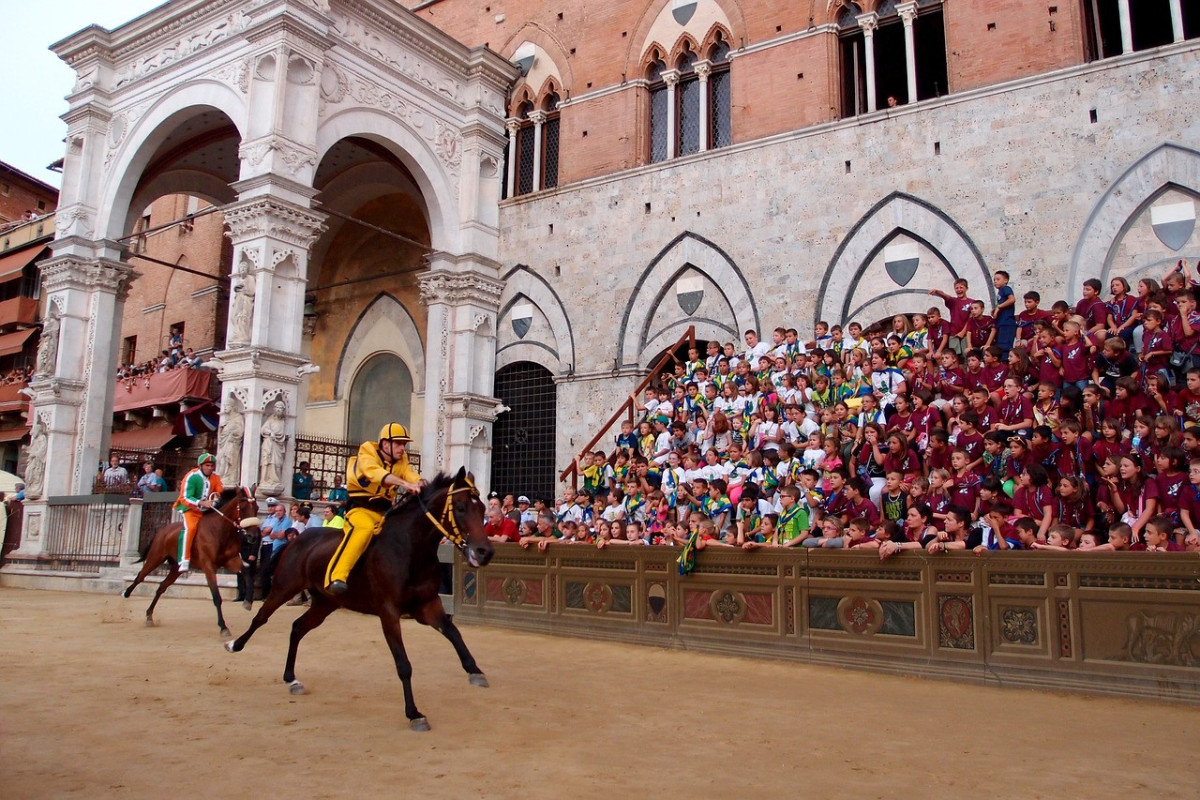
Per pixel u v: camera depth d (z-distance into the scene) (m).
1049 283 18.27
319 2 21.67
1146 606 8.78
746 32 23.03
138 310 35.72
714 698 8.70
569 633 13.29
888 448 13.49
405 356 28.86
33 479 24.28
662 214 23.75
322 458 26.56
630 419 20.91
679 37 24.25
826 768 6.18
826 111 21.59
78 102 25.27
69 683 8.87
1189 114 17.28
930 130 20.09
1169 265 17.19
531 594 13.95
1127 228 17.70
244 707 7.88
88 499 22.80
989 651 9.59
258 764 6.03
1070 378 13.07
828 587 10.89
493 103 26.77
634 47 24.94
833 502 13.06
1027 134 18.94
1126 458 10.46
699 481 15.16
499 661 10.91
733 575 11.71
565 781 5.74
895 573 10.37
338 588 7.76
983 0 19.91
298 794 5.39
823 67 21.78
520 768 6.03
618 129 24.97
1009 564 9.59
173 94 23.52
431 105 25.25
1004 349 15.13
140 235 24.59
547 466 25.12
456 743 6.70
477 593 14.70
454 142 25.98
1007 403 12.92
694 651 11.88
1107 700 8.74
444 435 24.88
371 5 23.11
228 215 20.47
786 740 6.99
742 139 22.78
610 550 13.01
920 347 16.45
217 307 32.62
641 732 7.18
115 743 6.52
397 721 7.42
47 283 25.11
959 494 11.62
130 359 35.59
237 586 18.41
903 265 20.12
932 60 21.70
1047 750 6.76
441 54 25.38
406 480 8.34
